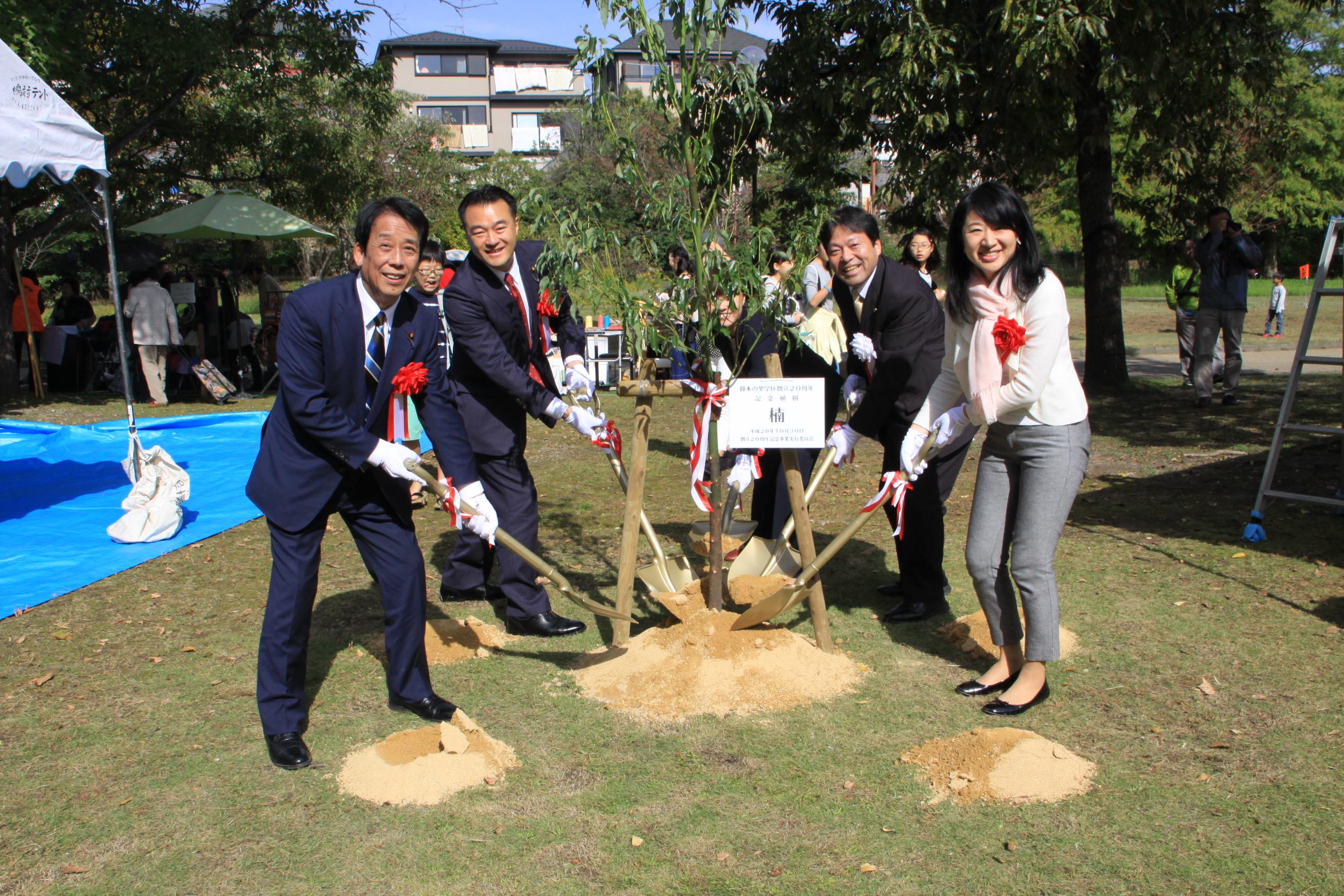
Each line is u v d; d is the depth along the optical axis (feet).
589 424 13.38
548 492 24.23
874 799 9.87
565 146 100.89
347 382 10.81
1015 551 11.57
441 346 11.64
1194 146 39.50
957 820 9.48
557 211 11.83
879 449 29.32
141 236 54.24
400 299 11.19
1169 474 24.58
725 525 14.66
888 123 38.81
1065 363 11.18
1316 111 105.50
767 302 12.26
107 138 45.83
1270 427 30.96
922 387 13.98
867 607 15.47
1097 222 40.65
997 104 34.71
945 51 33.50
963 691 12.15
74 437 34.30
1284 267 139.95
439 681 12.85
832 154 40.55
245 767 10.74
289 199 54.44
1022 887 8.45
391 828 9.52
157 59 42.29
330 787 10.30
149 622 15.38
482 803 9.91
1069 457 11.21
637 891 8.51
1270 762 10.36
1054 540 11.41
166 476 20.88
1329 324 77.41
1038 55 30.89
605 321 45.83
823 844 9.13
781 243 12.51
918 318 13.87
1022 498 11.51
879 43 36.19
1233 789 9.88
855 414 13.93
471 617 14.89
